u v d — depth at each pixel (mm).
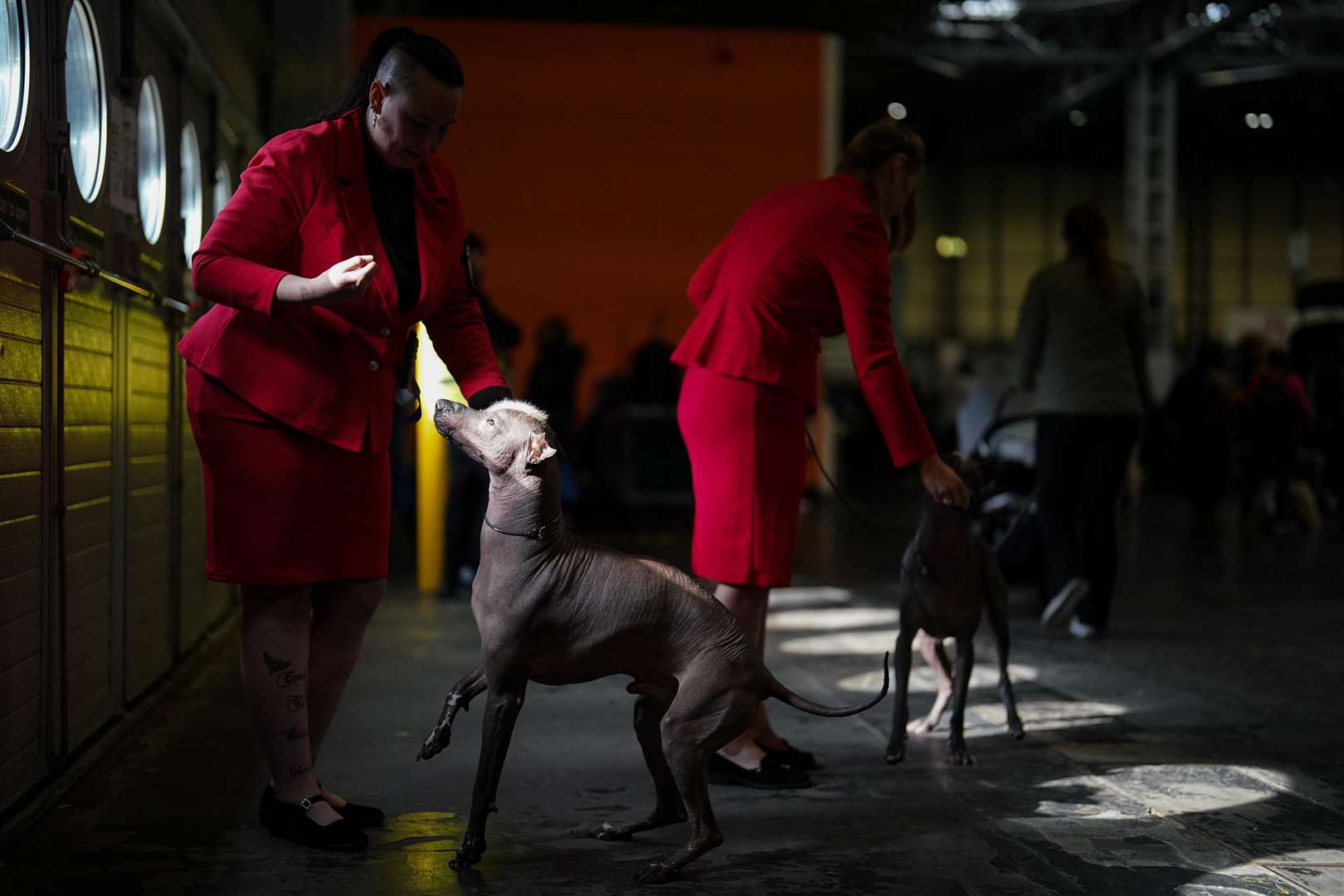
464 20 16094
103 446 3709
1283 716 4363
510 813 3176
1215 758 3775
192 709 4285
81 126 3566
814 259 3449
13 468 2852
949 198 41875
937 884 2678
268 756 2949
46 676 3156
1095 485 6062
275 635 2928
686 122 16453
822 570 8984
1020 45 28266
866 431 23641
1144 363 6258
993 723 4250
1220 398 14180
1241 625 6527
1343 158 41250
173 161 4762
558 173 16375
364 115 2934
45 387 3070
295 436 2887
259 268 2674
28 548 2984
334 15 7578
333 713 3146
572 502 9477
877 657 5539
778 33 16500
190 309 4898
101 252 3580
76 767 3367
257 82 7086
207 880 2664
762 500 3484
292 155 2832
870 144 3666
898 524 13164
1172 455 18047
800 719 4316
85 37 3555
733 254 3586
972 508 3633
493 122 16266
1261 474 12406
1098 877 2721
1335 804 3289
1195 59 27375
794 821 3135
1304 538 11742
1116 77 28672
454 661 5332
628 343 16562
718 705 2664
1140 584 8266
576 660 2707
